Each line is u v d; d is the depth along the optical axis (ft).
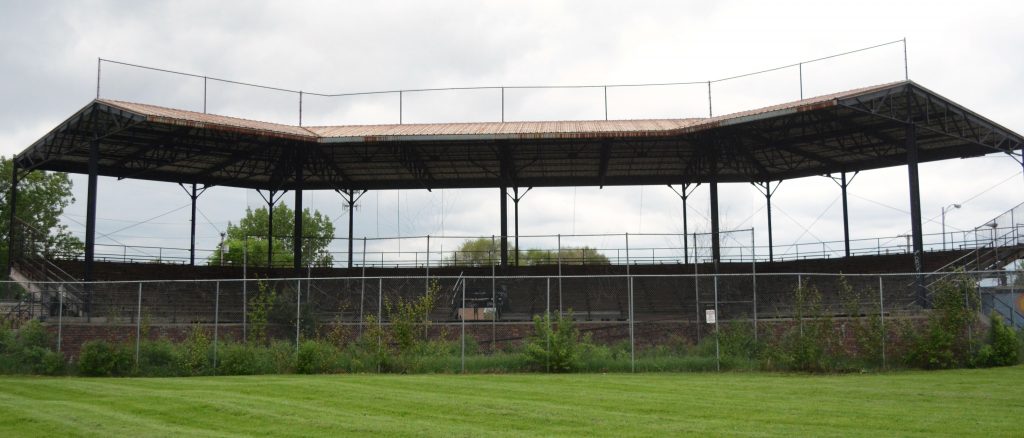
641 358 96.84
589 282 153.17
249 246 290.97
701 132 143.54
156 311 135.74
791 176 185.88
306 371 94.79
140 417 59.21
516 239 183.62
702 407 62.64
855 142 161.07
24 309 115.75
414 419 57.57
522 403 65.16
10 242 145.18
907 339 94.79
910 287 122.11
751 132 146.41
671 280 151.64
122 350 96.43
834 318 98.48
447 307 138.00
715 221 148.46
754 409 61.41
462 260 190.70
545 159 170.50
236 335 106.52
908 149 124.06
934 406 62.64
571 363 94.07
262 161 170.50
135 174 167.02
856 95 119.03
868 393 70.85
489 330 109.40
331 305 131.13
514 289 151.84
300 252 156.56
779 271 183.01
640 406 63.31
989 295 114.01
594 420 56.54
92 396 71.46
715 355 97.19
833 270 175.83
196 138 147.13
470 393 72.49
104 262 162.91
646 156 167.43
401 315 99.40
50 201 253.24
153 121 118.62
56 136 135.85
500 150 156.46
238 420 57.72
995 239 148.97
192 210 177.27
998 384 77.66
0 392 75.66
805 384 78.69
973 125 140.56
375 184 189.37
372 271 178.81
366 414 59.93
